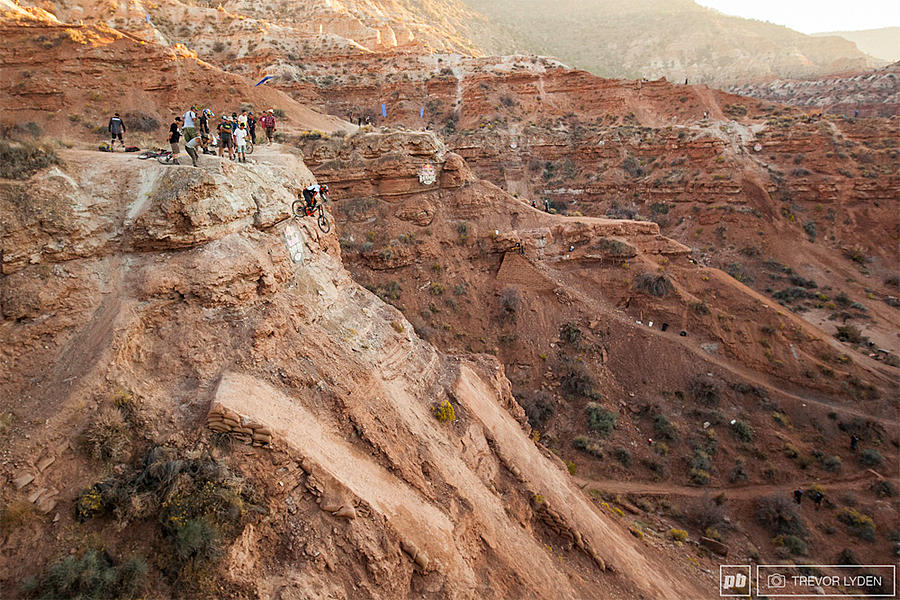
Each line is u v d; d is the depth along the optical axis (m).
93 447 9.61
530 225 38.31
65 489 9.20
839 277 47.66
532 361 32.88
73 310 11.35
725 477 26.88
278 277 14.71
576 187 63.78
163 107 37.66
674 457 27.80
